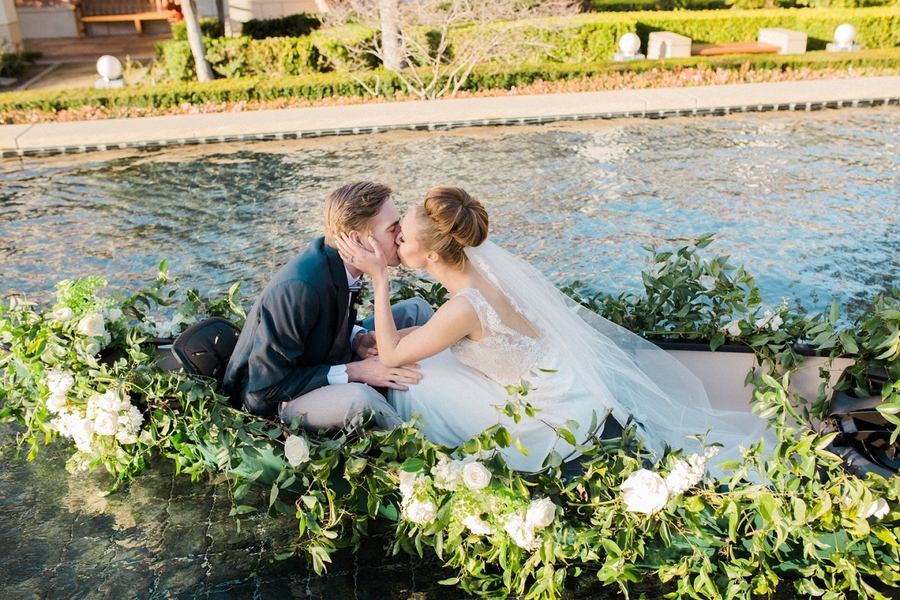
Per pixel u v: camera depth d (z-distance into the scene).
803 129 9.54
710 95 10.47
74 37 17.83
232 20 16.50
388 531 3.04
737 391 3.52
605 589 2.78
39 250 6.41
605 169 8.13
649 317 3.60
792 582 2.77
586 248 6.22
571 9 12.27
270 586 2.80
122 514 3.17
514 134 9.58
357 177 8.05
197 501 3.23
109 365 3.30
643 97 10.40
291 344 2.81
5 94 10.93
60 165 8.78
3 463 3.50
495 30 11.09
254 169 8.47
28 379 3.25
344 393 2.82
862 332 3.12
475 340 2.80
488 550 2.67
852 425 2.85
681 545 2.69
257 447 2.81
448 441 2.91
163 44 12.63
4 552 2.96
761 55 12.65
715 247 6.20
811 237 6.36
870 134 9.27
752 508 2.52
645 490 2.42
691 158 8.47
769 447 3.09
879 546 2.58
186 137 9.47
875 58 12.34
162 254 6.30
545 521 2.45
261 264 6.07
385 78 11.30
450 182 7.80
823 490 2.43
